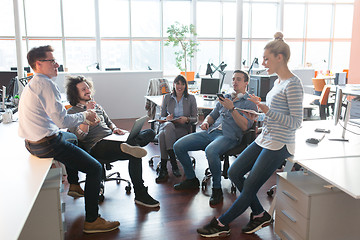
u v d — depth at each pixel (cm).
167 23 955
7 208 152
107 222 256
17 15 539
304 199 204
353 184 177
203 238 246
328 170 197
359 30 729
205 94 513
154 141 384
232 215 241
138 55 952
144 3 930
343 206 208
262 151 228
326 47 1089
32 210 208
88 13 895
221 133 329
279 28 921
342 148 245
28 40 873
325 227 208
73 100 282
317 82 668
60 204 212
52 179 222
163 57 963
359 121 343
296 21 1056
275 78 468
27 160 219
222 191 316
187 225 264
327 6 1059
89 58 919
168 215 281
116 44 931
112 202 307
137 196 299
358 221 212
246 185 232
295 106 211
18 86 462
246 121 301
